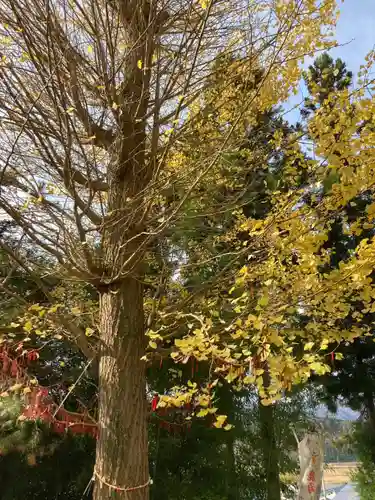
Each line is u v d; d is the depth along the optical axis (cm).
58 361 679
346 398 866
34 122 382
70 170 370
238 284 336
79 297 585
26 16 352
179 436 721
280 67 402
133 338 398
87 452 704
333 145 288
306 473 514
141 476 364
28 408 392
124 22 420
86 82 417
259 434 786
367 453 870
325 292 326
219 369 338
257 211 564
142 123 443
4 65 356
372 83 294
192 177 455
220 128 476
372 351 791
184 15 434
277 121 507
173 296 506
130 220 387
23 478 662
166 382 697
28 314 437
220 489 729
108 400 379
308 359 289
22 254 497
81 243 382
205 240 545
